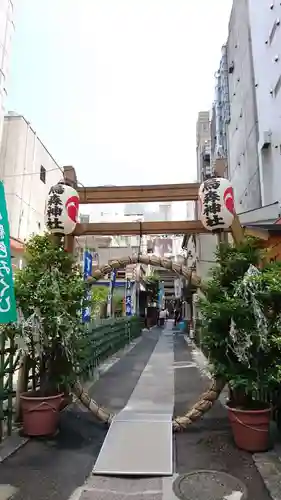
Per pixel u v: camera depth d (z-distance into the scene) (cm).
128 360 1252
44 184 1692
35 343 489
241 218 1075
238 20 1509
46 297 485
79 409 620
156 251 4031
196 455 428
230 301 461
